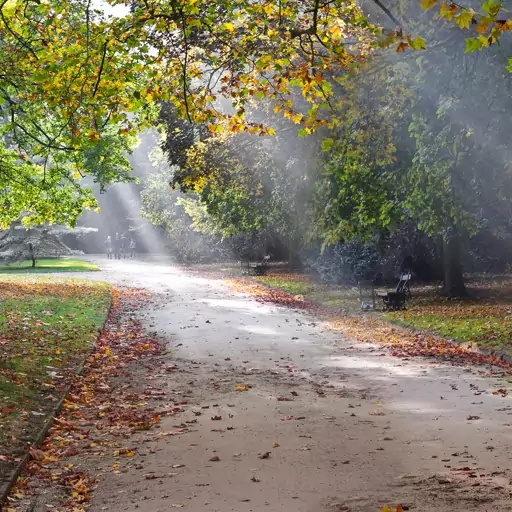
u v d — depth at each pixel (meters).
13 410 9.72
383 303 25.06
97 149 25.52
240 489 6.93
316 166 22.73
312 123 11.50
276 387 12.16
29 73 14.05
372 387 11.99
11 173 23.80
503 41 13.23
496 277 34.50
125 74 11.81
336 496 6.67
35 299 27.22
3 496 6.61
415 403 10.69
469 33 12.65
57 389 11.53
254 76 12.35
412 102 15.75
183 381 12.80
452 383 12.20
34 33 14.59
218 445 8.55
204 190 31.52
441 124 16.05
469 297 26.09
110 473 7.54
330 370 13.73
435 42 14.17
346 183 21.94
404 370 13.59
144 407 10.75
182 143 25.14
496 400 10.77
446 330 18.38
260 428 9.35
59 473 7.56
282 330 19.94
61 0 13.34
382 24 15.04
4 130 21.98
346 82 14.40
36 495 6.90
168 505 6.52
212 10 11.27
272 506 6.44
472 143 15.01
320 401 10.97
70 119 11.80
